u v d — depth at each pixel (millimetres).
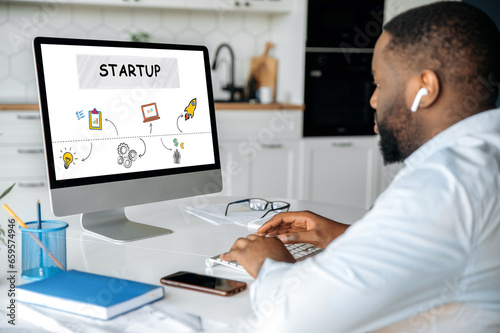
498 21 3533
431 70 834
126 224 1514
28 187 3170
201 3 3600
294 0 3750
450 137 830
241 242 1095
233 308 970
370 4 3773
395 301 731
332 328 754
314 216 1306
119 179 1398
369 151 3920
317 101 3746
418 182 746
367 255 733
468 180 727
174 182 1518
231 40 4039
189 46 1557
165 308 962
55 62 1293
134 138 1430
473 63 821
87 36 3688
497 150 788
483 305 766
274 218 1326
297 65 3734
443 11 837
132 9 3756
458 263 716
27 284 1009
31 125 3139
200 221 1599
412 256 713
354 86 3830
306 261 830
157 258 1243
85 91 1338
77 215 1636
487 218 718
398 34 868
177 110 1525
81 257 1238
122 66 1406
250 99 3908
